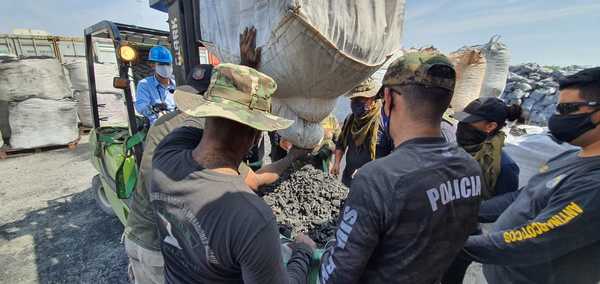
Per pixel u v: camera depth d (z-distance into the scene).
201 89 1.28
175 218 0.85
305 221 1.61
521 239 1.11
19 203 3.84
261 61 1.24
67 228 3.24
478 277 2.21
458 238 0.90
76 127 6.31
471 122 1.69
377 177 0.82
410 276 0.85
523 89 6.27
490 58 3.88
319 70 1.22
